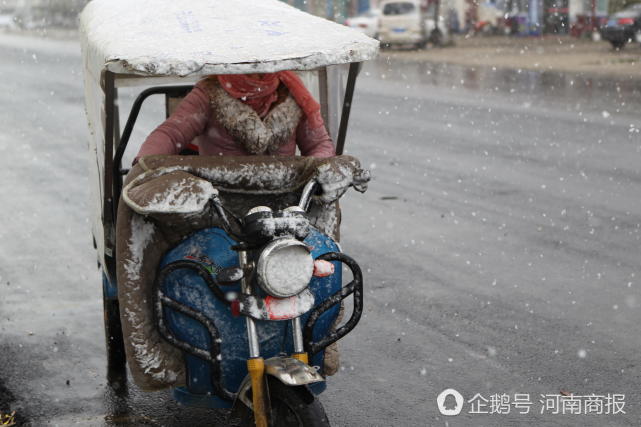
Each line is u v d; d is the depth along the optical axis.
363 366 5.47
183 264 3.75
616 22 28.45
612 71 24.08
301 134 4.49
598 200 9.77
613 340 5.78
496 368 5.40
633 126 15.14
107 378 5.30
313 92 5.09
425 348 5.72
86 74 4.75
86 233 8.63
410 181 10.91
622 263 7.41
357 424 4.72
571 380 5.21
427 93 20.73
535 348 5.67
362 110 17.81
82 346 5.80
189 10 4.43
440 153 12.85
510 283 6.95
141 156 4.09
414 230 8.61
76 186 10.78
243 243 3.61
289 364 3.60
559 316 6.21
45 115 17.05
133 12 4.46
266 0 4.91
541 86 21.58
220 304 3.80
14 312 6.45
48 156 12.82
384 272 7.29
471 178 11.05
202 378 3.93
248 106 4.24
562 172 11.34
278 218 3.57
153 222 3.86
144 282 3.88
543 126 15.32
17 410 4.89
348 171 3.96
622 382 5.17
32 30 48.66
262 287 3.57
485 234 8.41
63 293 6.88
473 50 31.95
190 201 3.66
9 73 25.58
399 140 14.06
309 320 3.89
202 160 3.93
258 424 3.63
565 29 35.09
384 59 30.25
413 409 4.89
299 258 3.57
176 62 3.73
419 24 32.78
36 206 9.77
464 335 5.92
